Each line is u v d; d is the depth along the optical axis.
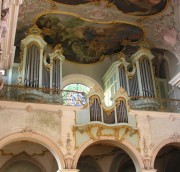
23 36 18.34
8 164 17.27
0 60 14.03
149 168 14.77
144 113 15.83
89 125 14.45
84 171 18.09
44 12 17.47
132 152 14.94
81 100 18.20
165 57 20.33
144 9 17.81
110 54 20.20
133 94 17.61
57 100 15.68
